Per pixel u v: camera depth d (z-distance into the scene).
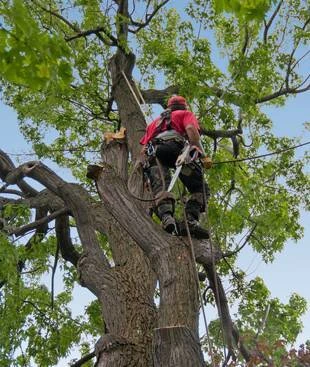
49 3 22.34
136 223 11.10
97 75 25.58
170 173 12.02
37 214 21.34
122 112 19.50
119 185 11.63
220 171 23.69
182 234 11.24
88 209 15.46
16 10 8.04
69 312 25.17
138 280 15.14
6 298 21.11
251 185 24.92
